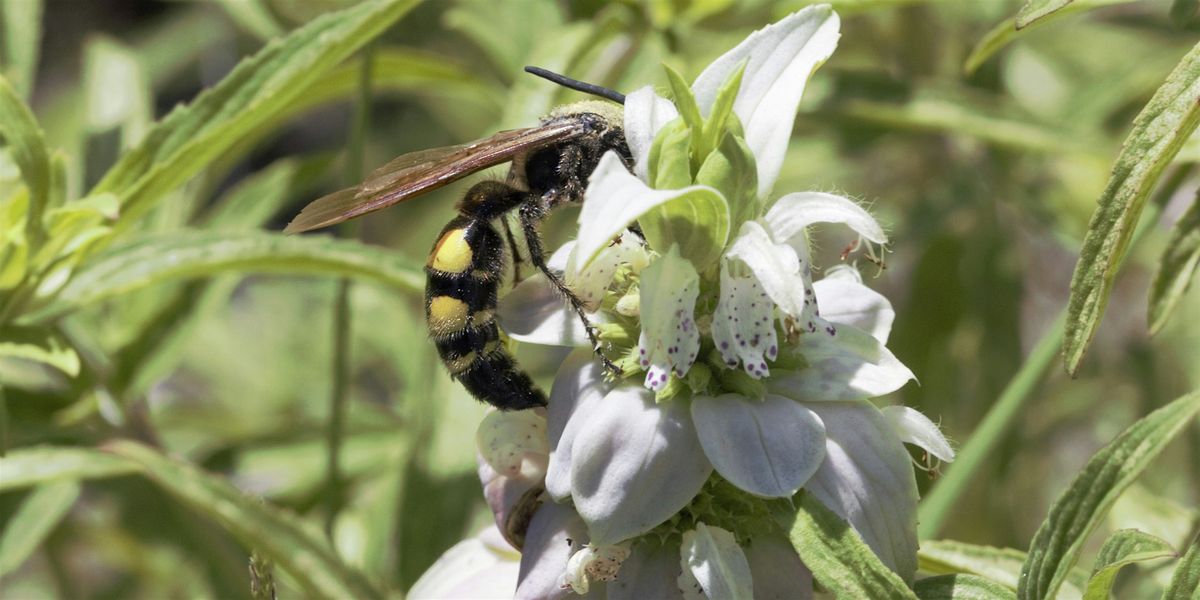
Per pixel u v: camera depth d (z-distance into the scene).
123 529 0.28
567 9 0.28
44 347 0.23
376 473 0.28
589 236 0.19
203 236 0.24
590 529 0.19
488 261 0.22
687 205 0.19
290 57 0.23
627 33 0.27
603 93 0.22
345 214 0.22
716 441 0.19
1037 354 0.23
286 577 0.24
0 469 0.24
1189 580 0.20
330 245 0.24
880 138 0.28
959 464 0.23
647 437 0.20
